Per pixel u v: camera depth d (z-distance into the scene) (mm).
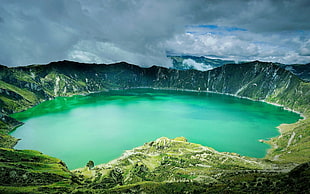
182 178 134375
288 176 84750
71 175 158625
